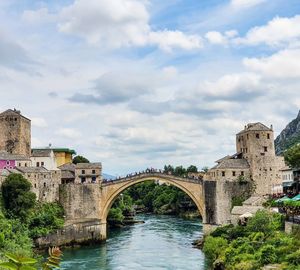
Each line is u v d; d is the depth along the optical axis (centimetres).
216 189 12644
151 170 13375
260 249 7169
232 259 7438
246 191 12675
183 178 12975
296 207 8494
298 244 6519
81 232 12088
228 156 14550
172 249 10875
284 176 12444
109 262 9469
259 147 12912
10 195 10844
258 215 8919
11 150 14650
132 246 11569
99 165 14288
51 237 11356
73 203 13112
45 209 12212
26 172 12275
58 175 13250
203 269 8438
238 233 9288
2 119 14738
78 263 9425
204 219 12694
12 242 9012
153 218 19250
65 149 17400
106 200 13175
